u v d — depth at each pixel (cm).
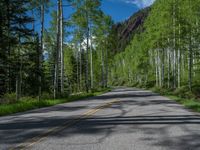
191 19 4088
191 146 873
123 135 1053
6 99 2830
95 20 5100
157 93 4547
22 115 1767
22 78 4016
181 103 2528
